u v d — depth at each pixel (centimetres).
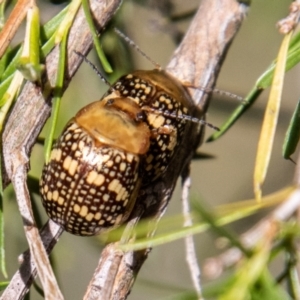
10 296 10
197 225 9
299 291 9
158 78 11
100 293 10
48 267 9
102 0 10
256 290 8
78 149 11
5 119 10
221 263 9
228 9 11
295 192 9
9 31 10
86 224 11
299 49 10
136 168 11
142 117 11
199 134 11
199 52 11
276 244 9
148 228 9
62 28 10
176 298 9
